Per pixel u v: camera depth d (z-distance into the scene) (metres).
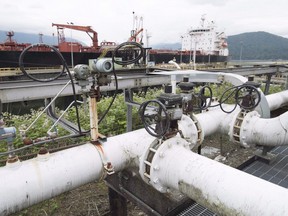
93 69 1.69
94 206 2.75
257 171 2.80
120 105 4.91
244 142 2.61
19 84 3.28
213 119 2.71
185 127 2.15
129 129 4.06
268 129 2.46
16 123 4.13
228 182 1.33
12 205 1.36
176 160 1.58
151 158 1.70
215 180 1.37
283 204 1.13
